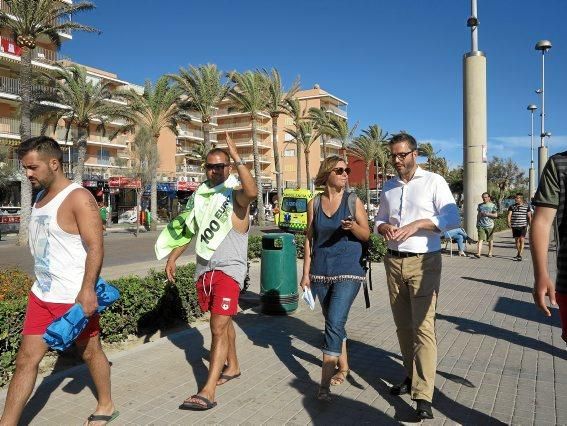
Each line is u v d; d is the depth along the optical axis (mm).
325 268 3910
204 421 3518
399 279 3777
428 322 3584
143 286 5988
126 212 46531
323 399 3855
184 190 51844
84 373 4414
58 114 32312
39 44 40688
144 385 4188
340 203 3900
